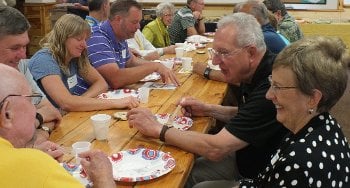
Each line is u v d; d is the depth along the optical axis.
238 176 2.27
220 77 2.92
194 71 3.17
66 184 0.97
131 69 2.84
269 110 1.69
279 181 1.21
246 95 2.01
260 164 1.85
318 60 1.20
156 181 1.44
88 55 2.88
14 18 2.02
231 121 1.79
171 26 5.81
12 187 0.94
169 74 2.84
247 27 1.87
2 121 1.04
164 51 4.30
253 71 1.90
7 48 2.02
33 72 2.42
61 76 2.54
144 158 1.60
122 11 2.97
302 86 1.22
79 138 1.84
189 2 6.23
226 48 1.89
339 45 1.24
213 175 2.31
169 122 2.03
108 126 1.84
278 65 1.26
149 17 6.22
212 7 7.14
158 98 2.50
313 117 1.27
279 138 1.72
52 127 1.96
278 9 4.89
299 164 1.17
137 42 4.68
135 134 1.89
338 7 6.88
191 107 2.23
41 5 6.28
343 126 3.67
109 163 1.37
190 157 1.66
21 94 1.07
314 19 6.90
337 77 1.21
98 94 2.62
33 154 0.99
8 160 0.96
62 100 2.31
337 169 1.20
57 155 1.58
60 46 2.49
